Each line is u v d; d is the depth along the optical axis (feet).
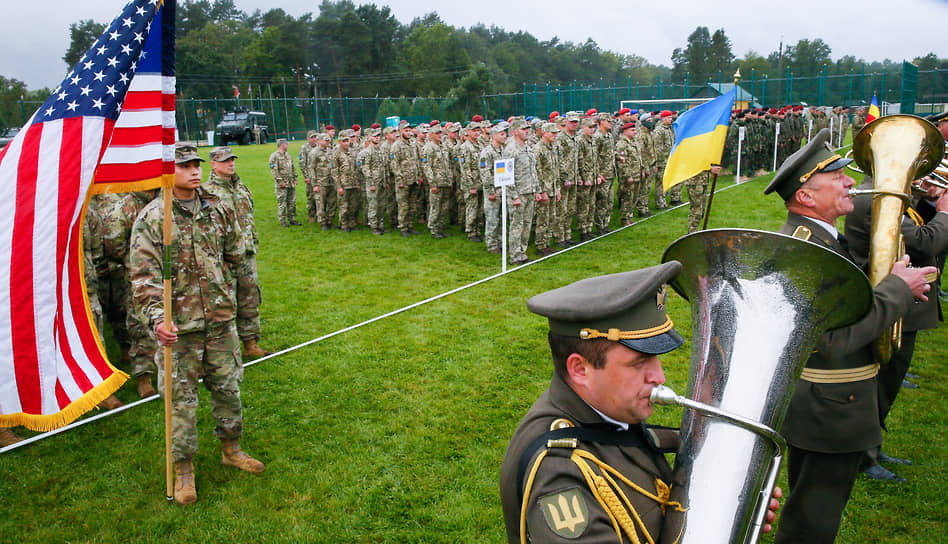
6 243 11.06
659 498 5.56
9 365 11.10
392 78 247.09
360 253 35.73
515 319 24.02
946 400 17.15
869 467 13.93
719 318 6.26
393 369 19.79
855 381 9.21
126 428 16.69
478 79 183.93
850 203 9.45
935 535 11.94
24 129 11.33
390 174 42.42
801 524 9.85
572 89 123.44
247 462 14.52
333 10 278.67
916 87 103.40
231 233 13.89
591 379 5.58
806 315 6.10
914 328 13.60
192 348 13.25
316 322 24.41
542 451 5.34
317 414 17.13
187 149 12.67
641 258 32.63
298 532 12.43
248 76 238.89
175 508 13.25
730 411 5.67
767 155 61.77
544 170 33.19
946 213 13.10
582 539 4.79
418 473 14.26
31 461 15.15
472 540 12.06
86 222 17.63
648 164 43.91
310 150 43.42
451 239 39.01
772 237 5.90
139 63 11.58
